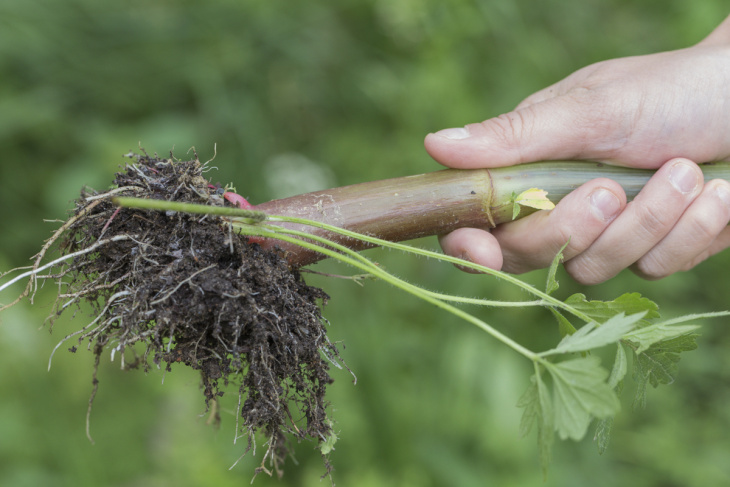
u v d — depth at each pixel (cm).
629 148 52
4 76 72
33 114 71
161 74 76
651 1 87
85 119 73
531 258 53
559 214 51
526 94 76
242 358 46
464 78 73
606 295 70
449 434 64
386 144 77
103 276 46
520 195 50
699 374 69
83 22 74
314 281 68
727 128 52
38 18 72
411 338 68
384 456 63
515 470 63
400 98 76
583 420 43
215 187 47
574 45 84
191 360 46
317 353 47
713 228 51
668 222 51
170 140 71
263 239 47
